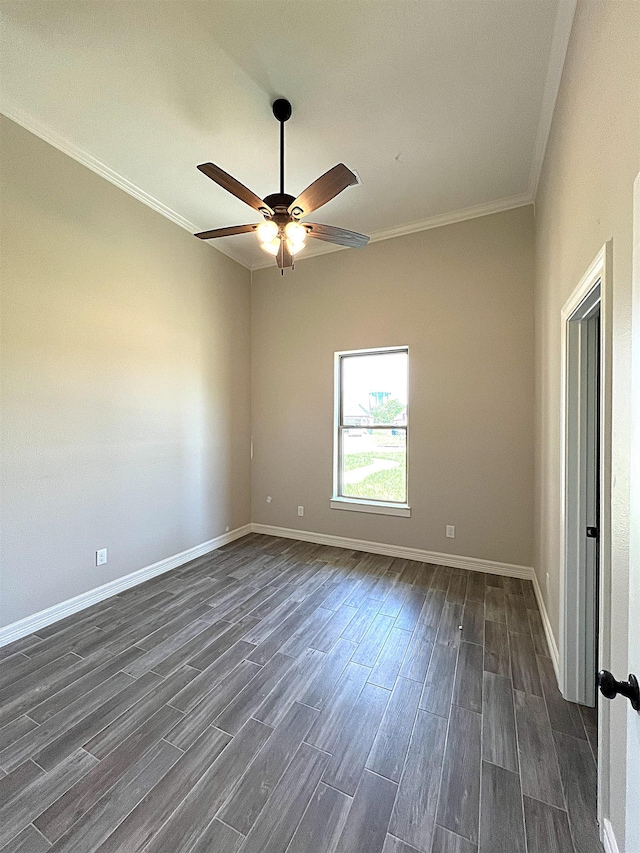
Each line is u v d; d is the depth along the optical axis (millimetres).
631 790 765
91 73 2102
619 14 1118
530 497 3320
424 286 3721
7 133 2350
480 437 3500
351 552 4023
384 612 2730
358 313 4059
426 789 1405
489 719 1742
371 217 3613
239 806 1337
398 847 1209
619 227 1117
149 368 3359
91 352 2871
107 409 2996
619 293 1108
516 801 1360
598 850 1200
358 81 2150
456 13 1772
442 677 2035
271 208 2291
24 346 2461
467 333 3543
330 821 1289
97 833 1247
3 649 2287
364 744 1604
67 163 2678
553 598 2242
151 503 3383
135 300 3221
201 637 2412
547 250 2537
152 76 2121
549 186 2451
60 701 1851
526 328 3320
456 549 3604
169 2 1734
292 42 1921
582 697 1844
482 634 2447
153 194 3260
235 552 4027
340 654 2238
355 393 4223
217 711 1787
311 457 4367
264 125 2486
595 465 1833
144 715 1760
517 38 1889
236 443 4480
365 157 2799
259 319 4680
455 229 3582
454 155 2777
